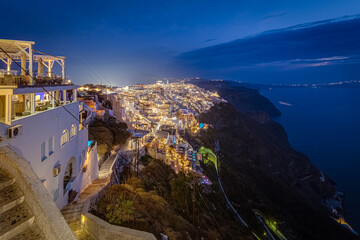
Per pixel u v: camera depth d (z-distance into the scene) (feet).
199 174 165.07
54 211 18.60
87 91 158.71
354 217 273.54
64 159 42.14
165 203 57.21
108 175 72.59
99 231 28.35
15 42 33.55
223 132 398.01
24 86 30.73
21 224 17.56
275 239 124.26
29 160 28.86
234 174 227.20
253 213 138.62
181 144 203.31
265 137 487.20
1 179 20.48
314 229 174.50
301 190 331.57
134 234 25.84
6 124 24.14
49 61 51.70
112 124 126.21
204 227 66.95
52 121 36.52
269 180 274.36
